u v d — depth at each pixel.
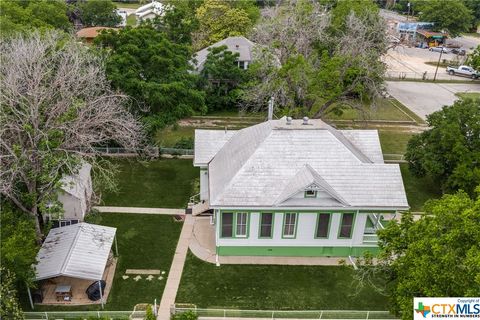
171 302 26.12
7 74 29.98
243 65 58.06
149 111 40.59
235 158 30.78
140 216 34.09
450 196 21.83
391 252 23.45
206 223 33.56
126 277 27.94
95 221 32.03
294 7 49.03
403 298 21.22
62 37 42.12
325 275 28.72
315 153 29.52
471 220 19.20
